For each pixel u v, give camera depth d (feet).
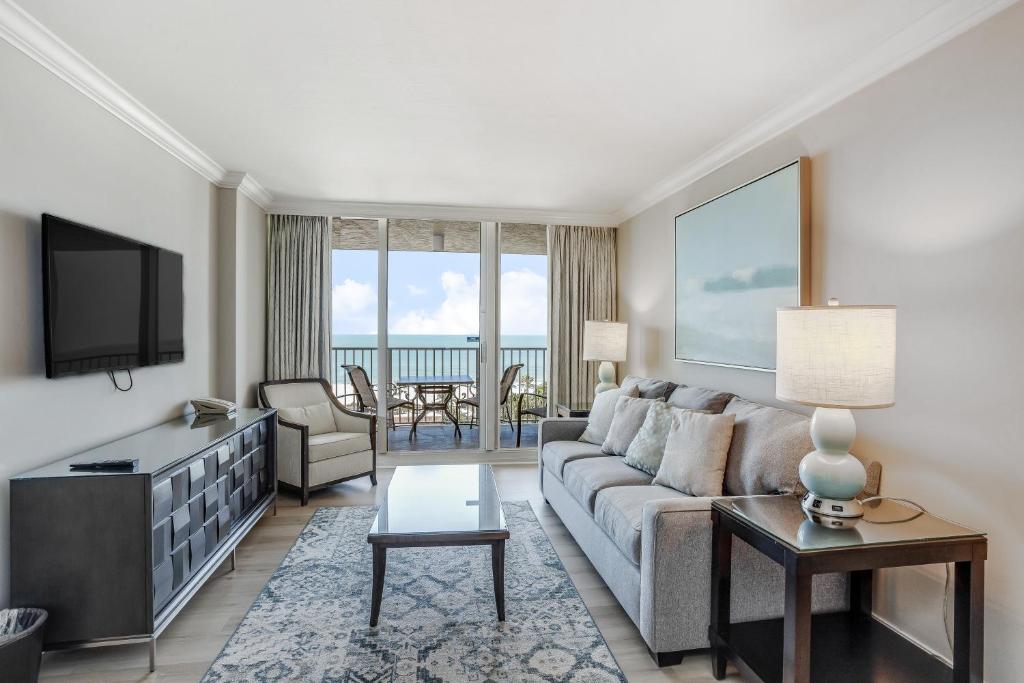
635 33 6.87
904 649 6.47
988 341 6.01
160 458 7.52
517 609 8.05
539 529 11.37
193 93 8.66
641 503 8.05
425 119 9.68
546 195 14.97
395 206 16.20
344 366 16.58
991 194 5.97
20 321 6.88
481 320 17.26
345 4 6.30
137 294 9.24
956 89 6.34
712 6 6.27
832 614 7.32
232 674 6.49
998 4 5.82
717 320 11.30
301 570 9.37
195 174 11.82
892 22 6.57
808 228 8.72
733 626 6.79
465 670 6.56
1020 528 5.69
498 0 6.20
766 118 9.43
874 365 5.81
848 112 7.97
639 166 12.34
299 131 10.28
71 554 6.59
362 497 13.70
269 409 12.54
